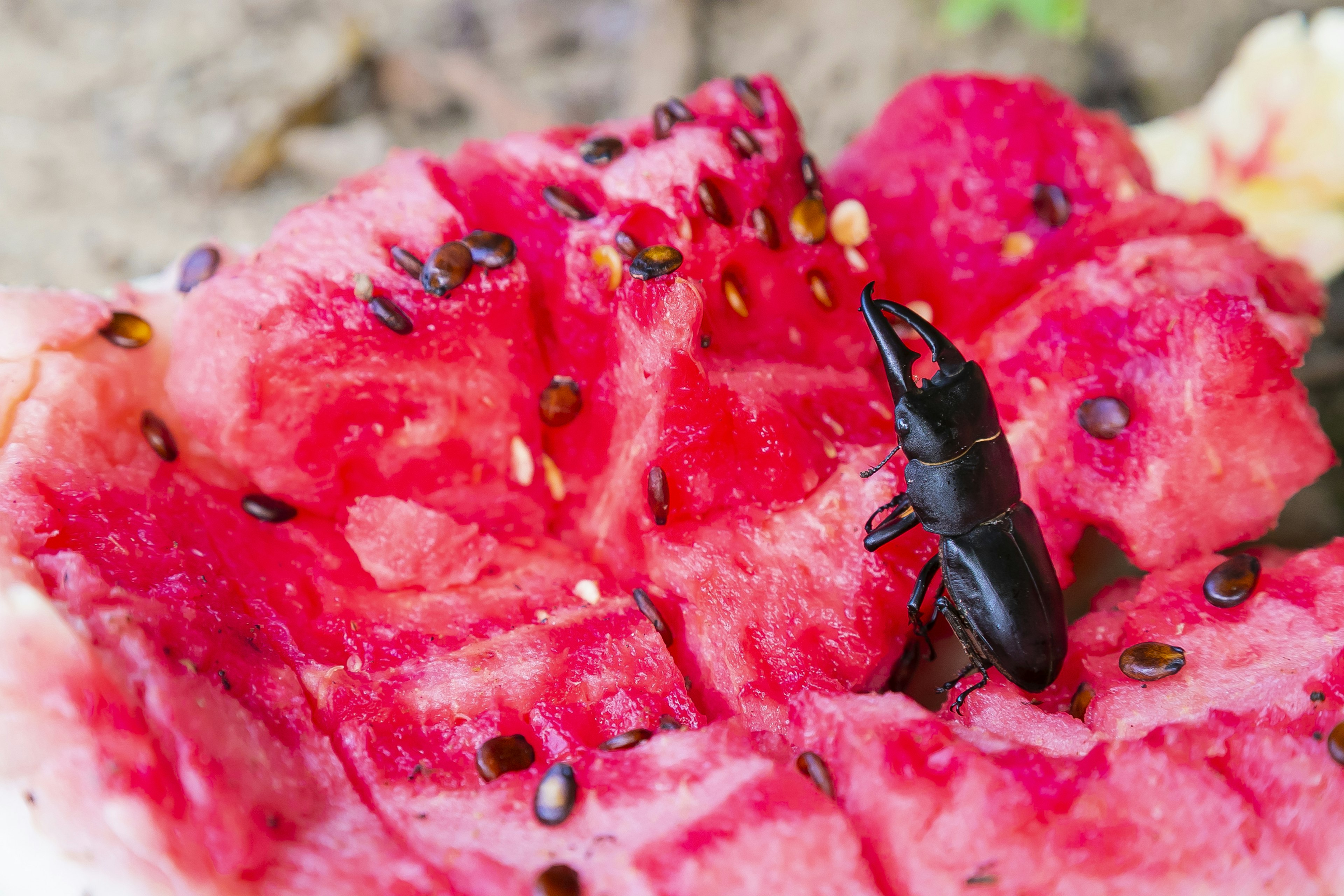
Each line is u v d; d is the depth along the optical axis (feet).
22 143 2.35
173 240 2.22
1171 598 1.20
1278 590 1.18
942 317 1.30
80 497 1.14
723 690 1.17
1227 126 1.65
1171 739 1.11
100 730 1.05
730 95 1.25
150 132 2.33
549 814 1.09
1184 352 1.19
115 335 1.20
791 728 1.14
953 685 1.18
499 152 1.25
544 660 1.17
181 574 1.13
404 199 1.21
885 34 2.43
